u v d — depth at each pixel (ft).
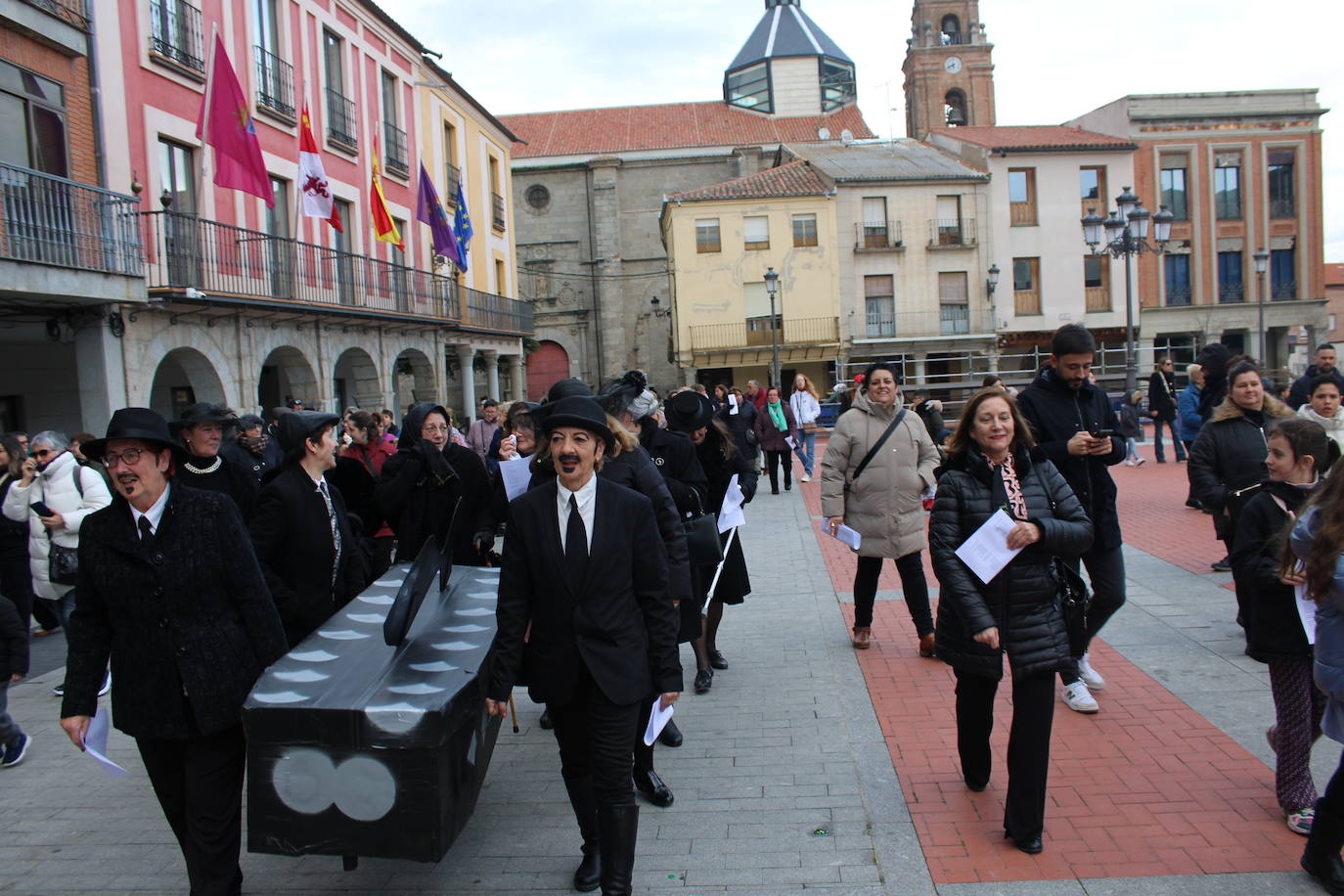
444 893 12.32
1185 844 12.50
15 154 38.58
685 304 121.19
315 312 55.93
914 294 121.60
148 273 45.34
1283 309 129.08
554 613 11.60
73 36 42.11
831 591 28.73
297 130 61.87
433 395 79.51
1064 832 13.00
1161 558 30.71
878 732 17.06
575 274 148.15
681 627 17.60
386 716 10.04
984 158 122.11
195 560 11.11
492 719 12.97
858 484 21.35
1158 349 128.16
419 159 82.94
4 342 45.37
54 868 13.57
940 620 13.32
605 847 11.30
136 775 17.10
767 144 149.38
